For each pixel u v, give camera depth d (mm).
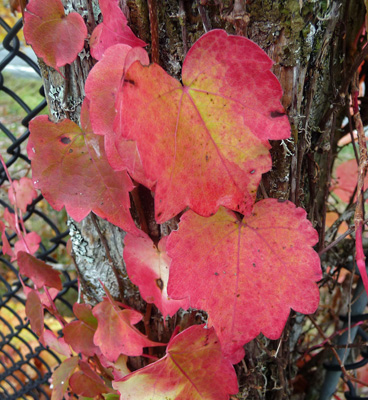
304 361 506
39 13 303
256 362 402
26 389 682
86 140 325
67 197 332
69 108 351
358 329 441
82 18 307
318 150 359
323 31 302
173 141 257
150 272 356
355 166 481
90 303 430
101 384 416
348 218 405
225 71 256
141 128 244
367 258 403
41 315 422
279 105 261
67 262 1106
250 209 278
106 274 408
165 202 258
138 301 414
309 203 374
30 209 514
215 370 340
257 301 304
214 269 302
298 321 434
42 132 323
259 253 305
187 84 259
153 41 301
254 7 285
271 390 424
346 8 324
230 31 294
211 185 270
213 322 302
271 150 325
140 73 241
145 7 302
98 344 370
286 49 293
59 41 312
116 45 281
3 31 712
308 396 504
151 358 408
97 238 391
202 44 251
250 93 259
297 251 303
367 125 392
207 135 264
